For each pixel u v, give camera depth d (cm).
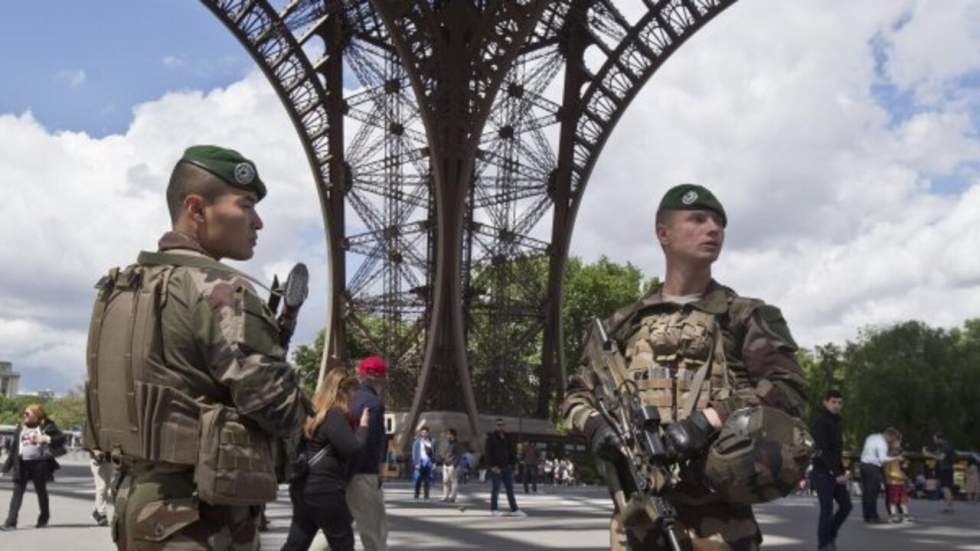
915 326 9762
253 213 549
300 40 5253
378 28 5494
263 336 503
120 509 506
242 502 486
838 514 1961
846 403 10175
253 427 497
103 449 519
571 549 1867
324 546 1208
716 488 563
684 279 648
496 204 5638
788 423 554
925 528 2675
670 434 573
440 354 5572
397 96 5528
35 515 2395
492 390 5750
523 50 5612
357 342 6069
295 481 1098
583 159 5522
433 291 5650
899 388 9194
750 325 616
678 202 644
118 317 515
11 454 2239
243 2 5016
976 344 9869
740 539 597
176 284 505
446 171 5188
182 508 491
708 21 5069
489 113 4922
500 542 1981
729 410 575
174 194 540
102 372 518
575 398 654
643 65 5291
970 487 5050
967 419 9112
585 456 6738
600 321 673
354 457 1112
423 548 1847
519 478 6253
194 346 497
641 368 627
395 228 5588
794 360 606
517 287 5806
